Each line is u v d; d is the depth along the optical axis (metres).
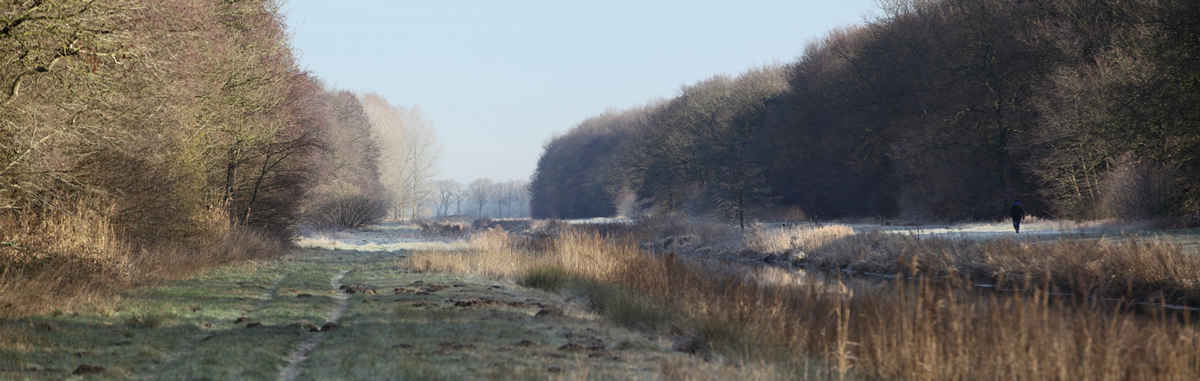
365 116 60.56
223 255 17.58
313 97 29.36
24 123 10.42
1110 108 25.70
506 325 9.04
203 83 16.61
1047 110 33.28
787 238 27.47
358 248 29.58
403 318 9.46
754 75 69.25
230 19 19.53
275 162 24.92
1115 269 14.56
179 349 7.57
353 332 8.42
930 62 40.56
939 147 40.25
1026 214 38.72
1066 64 33.59
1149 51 24.58
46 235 11.23
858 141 49.28
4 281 9.97
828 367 7.38
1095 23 32.94
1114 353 6.15
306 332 8.65
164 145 14.90
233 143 21.20
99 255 11.70
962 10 38.22
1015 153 38.16
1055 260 15.88
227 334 8.27
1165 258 14.16
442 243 33.88
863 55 48.06
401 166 79.44
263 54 21.17
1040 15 36.00
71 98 11.40
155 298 10.88
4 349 6.86
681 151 69.62
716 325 8.88
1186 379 5.98
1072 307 7.83
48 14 10.06
